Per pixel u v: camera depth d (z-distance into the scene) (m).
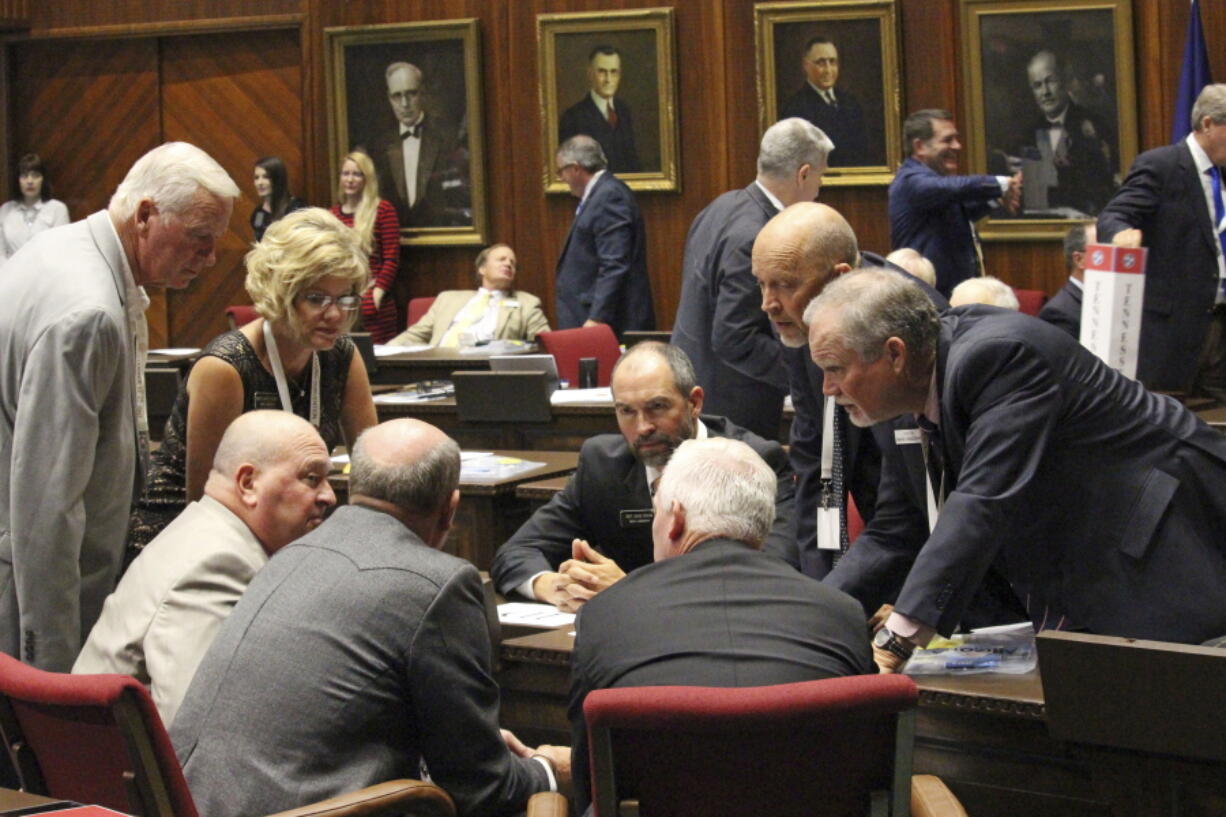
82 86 10.39
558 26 9.11
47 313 2.79
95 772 2.21
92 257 2.86
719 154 8.94
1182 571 2.47
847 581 2.92
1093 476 2.50
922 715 2.50
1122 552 2.48
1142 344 5.62
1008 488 2.43
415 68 9.48
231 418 3.20
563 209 9.32
